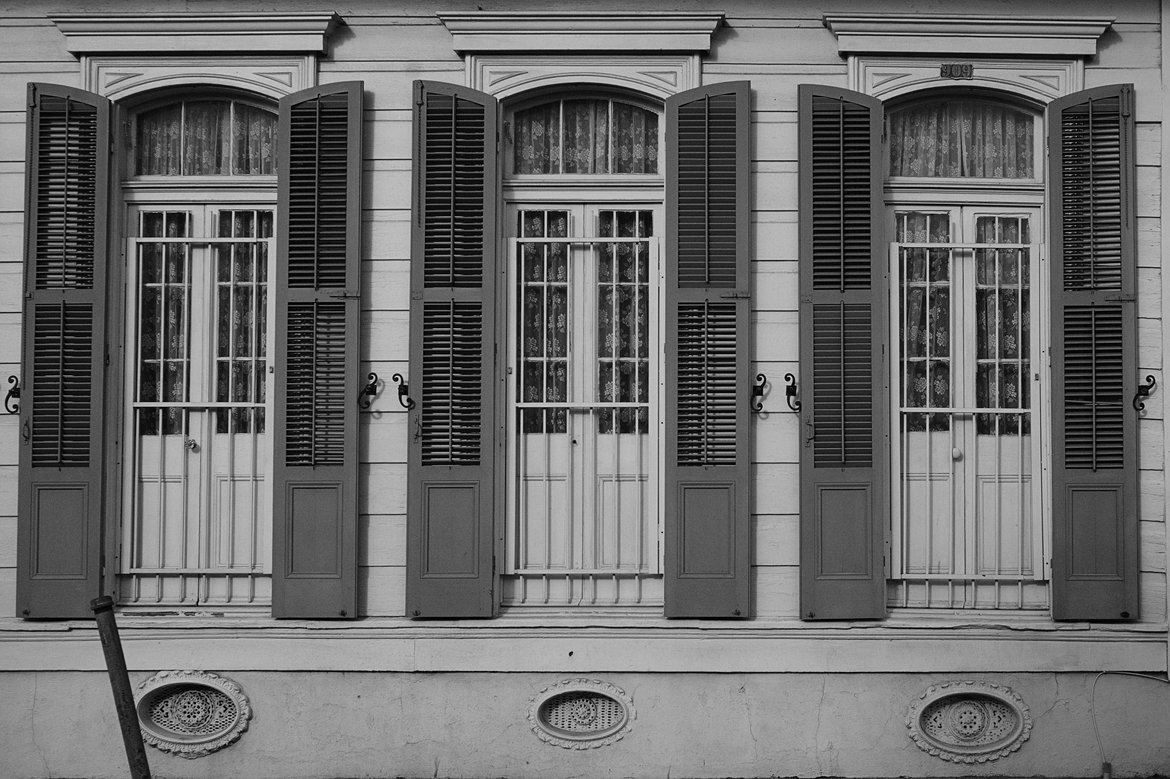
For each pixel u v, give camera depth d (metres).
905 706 5.70
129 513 5.87
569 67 5.90
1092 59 5.92
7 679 5.70
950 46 5.88
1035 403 5.91
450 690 5.68
